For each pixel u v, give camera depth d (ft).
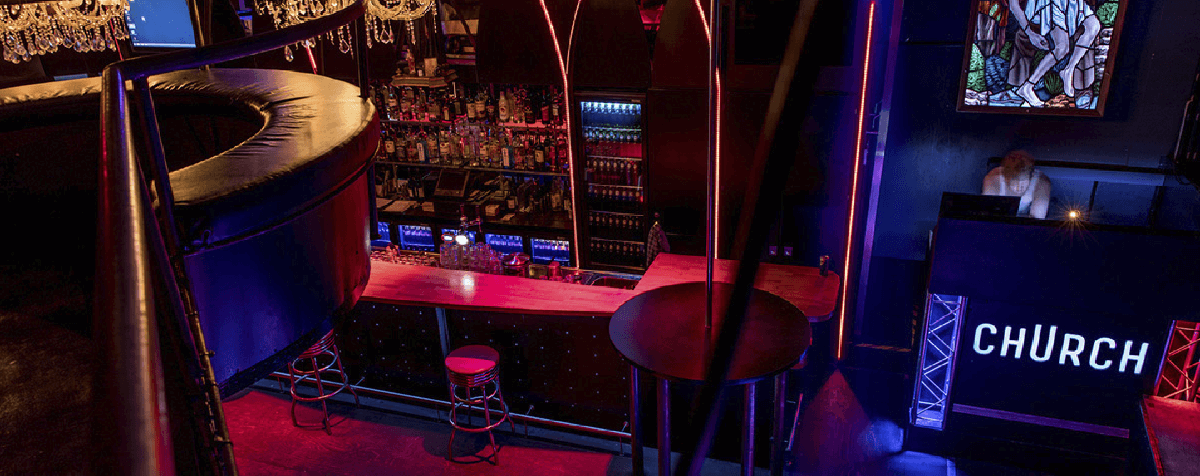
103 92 3.84
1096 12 16.67
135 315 2.11
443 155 22.27
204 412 4.99
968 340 15.08
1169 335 13.62
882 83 17.66
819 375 19.54
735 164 18.52
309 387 18.17
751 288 2.53
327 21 7.78
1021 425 15.31
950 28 17.78
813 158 17.88
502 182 22.02
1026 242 13.93
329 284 8.54
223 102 11.86
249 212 6.77
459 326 16.07
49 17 16.37
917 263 19.84
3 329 7.27
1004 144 18.51
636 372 8.57
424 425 16.61
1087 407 14.75
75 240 9.95
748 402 7.66
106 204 2.64
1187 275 13.05
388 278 16.24
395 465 15.31
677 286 6.75
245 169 7.28
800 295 14.55
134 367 1.93
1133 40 16.69
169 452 1.82
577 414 15.92
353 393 17.11
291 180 7.23
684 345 5.65
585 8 18.15
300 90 11.68
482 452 15.61
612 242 21.06
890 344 19.65
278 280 7.54
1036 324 14.51
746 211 2.38
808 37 2.17
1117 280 13.56
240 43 6.43
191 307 5.43
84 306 7.91
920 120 18.88
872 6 16.02
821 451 16.56
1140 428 13.26
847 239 18.38
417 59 20.44
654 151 19.15
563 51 18.92
